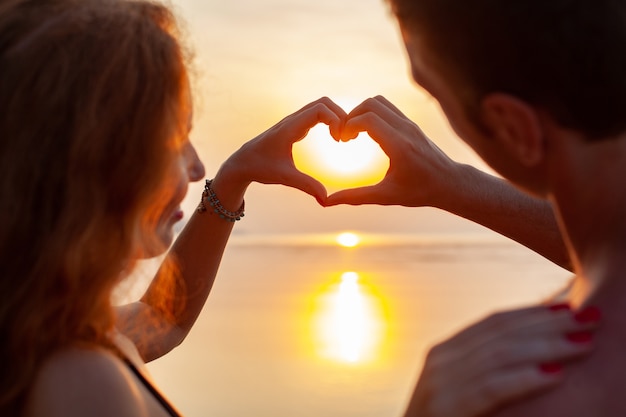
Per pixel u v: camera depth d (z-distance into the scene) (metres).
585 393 0.67
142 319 1.14
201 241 1.17
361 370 8.20
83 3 0.87
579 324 0.69
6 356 0.81
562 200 0.73
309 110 1.14
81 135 0.82
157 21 0.92
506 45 0.69
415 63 0.76
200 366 8.27
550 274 25.22
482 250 55.88
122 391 0.81
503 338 0.71
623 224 0.70
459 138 0.76
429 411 0.71
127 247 0.85
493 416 0.69
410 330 11.79
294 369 8.18
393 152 1.10
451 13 0.71
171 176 0.90
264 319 13.28
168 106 0.87
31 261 0.81
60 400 0.80
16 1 0.86
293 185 1.12
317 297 17.86
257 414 6.12
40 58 0.83
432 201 1.11
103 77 0.84
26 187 0.82
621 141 0.70
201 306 1.19
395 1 0.75
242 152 1.16
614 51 0.68
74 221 0.82
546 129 0.71
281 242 94.25
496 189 1.11
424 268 30.97
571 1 0.68
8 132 0.82
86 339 0.84
